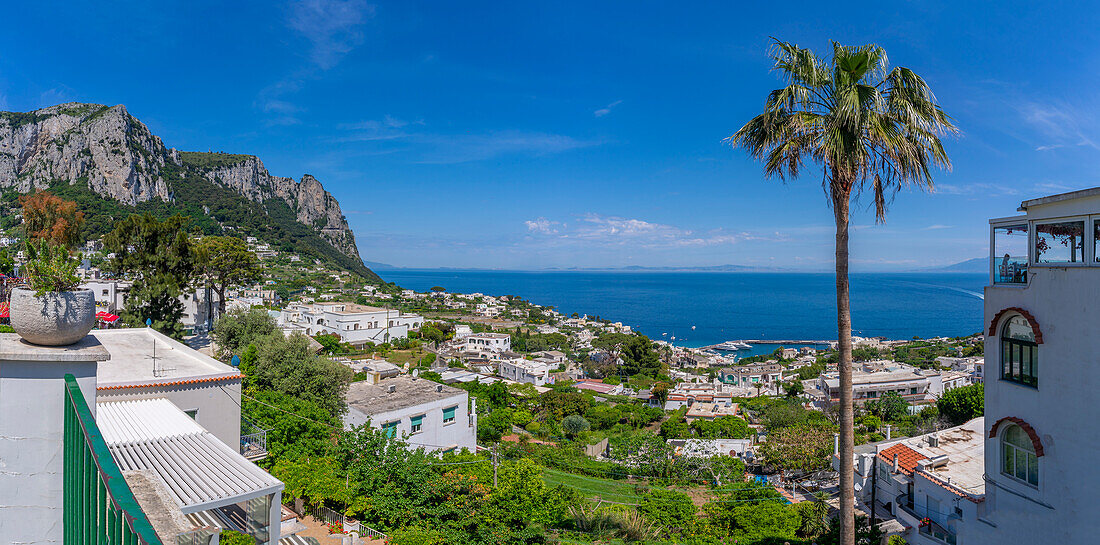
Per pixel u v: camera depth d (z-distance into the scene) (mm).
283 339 42688
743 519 29391
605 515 27766
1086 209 12922
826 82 13797
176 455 12406
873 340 175250
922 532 25266
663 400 83812
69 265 6367
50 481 5895
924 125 12680
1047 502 13953
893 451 32281
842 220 13633
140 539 2982
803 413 65750
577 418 62594
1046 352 14000
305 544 18234
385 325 121375
